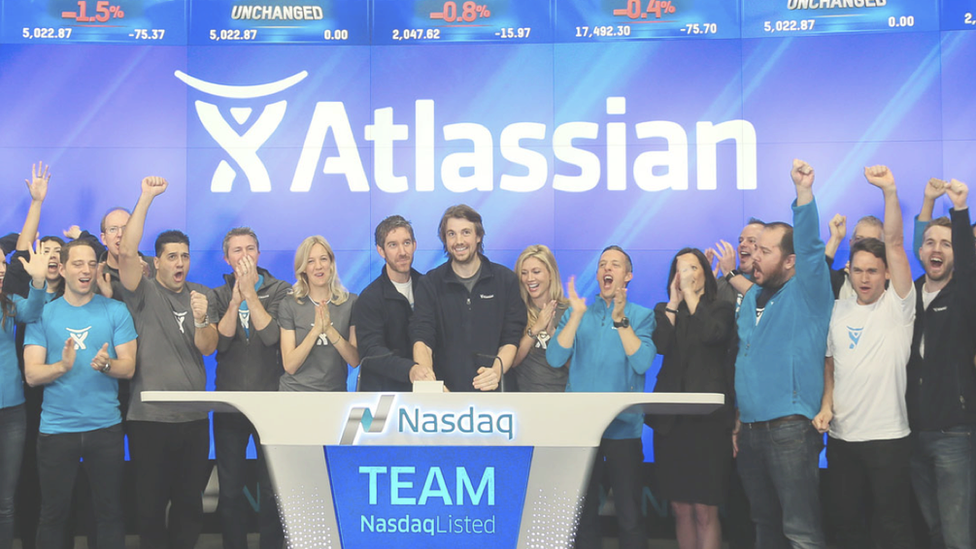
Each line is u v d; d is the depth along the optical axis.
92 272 3.64
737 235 4.50
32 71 4.54
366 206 4.58
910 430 3.37
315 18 4.61
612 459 3.52
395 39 4.61
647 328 3.59
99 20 4.56
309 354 3.77
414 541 2.42
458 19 4.59
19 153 4.52
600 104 4.56
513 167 4.58
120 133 4.55
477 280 3.60
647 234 4.54
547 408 2.41
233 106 4.59
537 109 4.58
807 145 4.47
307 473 2.43
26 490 4.03
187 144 4.57
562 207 4.56
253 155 4.58
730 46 4.52
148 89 4.56
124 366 3.61
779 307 3.29
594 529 3.54
